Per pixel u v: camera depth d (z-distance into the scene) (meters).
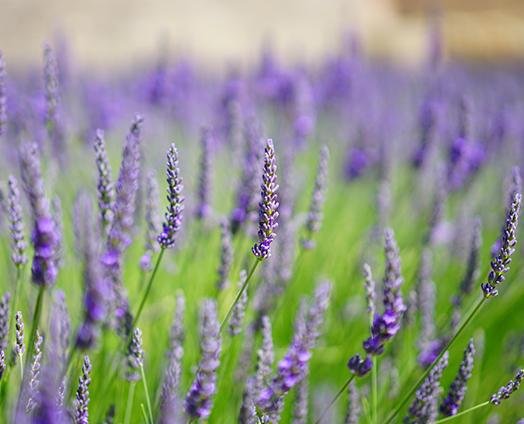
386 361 0.79
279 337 0.89
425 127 1.08
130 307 0.72
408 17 4.86
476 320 0.86
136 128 0.67
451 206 1.12
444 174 0.96
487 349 0.89
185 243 0.88
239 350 0.77
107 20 4.66
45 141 0.91
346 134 1.44
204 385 0.61
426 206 1.02
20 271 0.70
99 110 1.36
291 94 1.27
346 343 0.87
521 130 1.25
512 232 0.64
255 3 4.93
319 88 1.42
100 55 4.23
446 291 0.95
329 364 0.85
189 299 0.85
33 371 0.62
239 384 0.75
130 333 0.70
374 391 0.72
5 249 0.81
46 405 0.56
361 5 4.81
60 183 0.92
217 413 0.76
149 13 4.61
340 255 1.04
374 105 1.71
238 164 1.04
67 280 0.80
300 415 0.72
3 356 0.64
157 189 0.75
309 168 1.31
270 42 1.36
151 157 1.13
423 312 0.80
